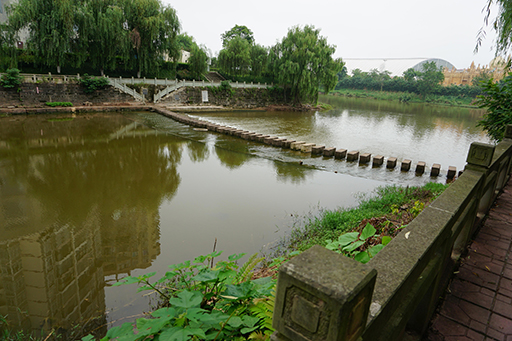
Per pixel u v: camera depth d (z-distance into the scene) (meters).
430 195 7.72
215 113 32.31
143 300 4.55
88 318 4.21
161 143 16.39
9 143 14.75
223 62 41.12
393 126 27.70
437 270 2.06
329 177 11.62
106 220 7.42
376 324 1.18
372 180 11.39
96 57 28.94
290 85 43.78
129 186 9.88
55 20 24.62
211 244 6.29
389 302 1.24
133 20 29.44
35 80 24.42
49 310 4.43
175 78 36.84
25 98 24.03
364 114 38.72
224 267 2.44
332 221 6.66
